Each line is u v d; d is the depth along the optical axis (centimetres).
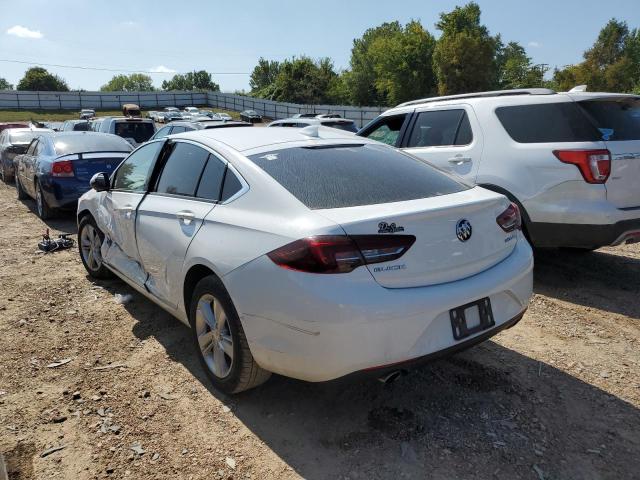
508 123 509
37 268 591
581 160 451
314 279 247
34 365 362
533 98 501
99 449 274
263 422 295
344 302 243
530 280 321
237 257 283
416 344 259
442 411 301
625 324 419
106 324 430
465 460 260
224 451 271
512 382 331
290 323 256
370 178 311
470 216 286
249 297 273
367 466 257
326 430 287
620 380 334
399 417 296
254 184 302
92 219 527
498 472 252
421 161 372
